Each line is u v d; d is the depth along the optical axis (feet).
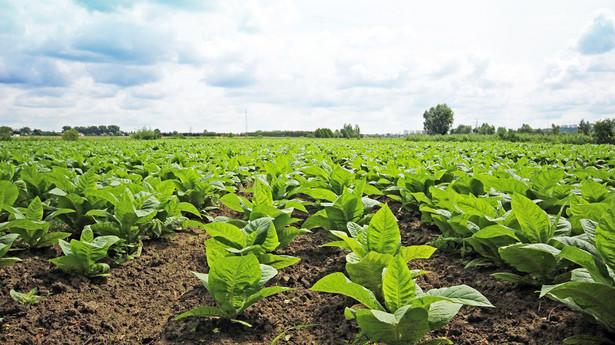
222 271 10.22
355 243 11.32
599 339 8.94
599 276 8.38
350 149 66.85
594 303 8.46
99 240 14.44
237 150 56.70
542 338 9.98
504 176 21.80
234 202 17.51
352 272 10.62
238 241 12.91
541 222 11.12
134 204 16.96
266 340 11.16
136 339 11.50
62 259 13.93
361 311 8.11
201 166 31.14
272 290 11.25
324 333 11.36
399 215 24.47
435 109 336.08
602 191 15.26
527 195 17.69
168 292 14.62
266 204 16.87
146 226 18.57
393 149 68.03
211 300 13.82
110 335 11.71
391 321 7.22
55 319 12.07
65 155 46.47
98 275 14.96
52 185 21.24
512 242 12.91
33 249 16.88
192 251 18.95
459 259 16.29
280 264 13.73
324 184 22.77
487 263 14.56
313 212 25.68
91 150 55.57
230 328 11.66
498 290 12.92
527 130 238.48
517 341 10.11
